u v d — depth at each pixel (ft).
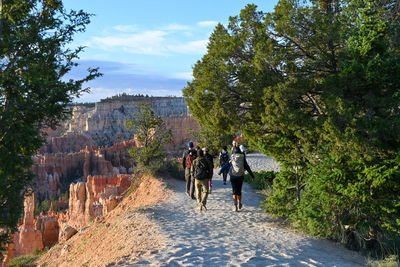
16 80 41.32
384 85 26.09
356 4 33.30
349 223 27.22
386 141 25.63
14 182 47.55
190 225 30.48
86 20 51.90
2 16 45.96
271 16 38.37
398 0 39.04
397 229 25.80
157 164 66.33
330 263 20.53
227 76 42.47
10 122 40.88
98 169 422.00
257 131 36.45
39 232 119.03
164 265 18.28
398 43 32.48
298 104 34.76
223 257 20.04
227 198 44.14
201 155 36.32
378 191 24.94
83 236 47.80
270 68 36.73
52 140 540.93
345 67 27.76
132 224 33.55
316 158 29.94
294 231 29.09
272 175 59.88
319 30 34.24
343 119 26.40
